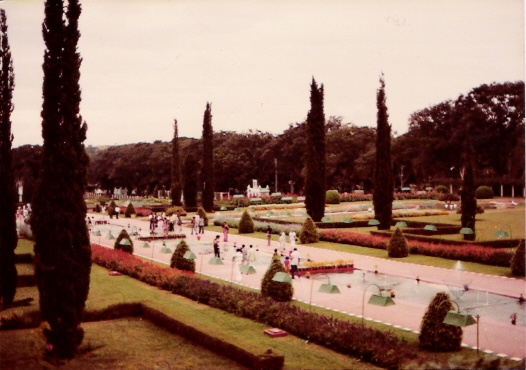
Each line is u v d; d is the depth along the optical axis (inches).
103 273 1056.2
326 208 2519.7
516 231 1569.9
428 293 891.4
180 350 603.8
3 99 730.8
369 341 568.7
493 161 2874.0
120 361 561.0
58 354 562.6
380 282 991.6
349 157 3759.8
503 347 599.8
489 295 874.8
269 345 609.0
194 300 834.8
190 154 2785.4
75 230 564.7
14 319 652.7
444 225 1654.8
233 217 2182.6
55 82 558.3
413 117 3193.9
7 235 733.3
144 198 4072.3
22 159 1973.4
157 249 1453.0
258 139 4116.6
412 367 510.6
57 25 561.6
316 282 991.6
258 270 1120.2
